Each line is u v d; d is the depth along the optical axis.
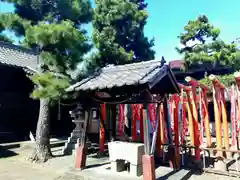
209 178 6.03
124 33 15.20
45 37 6.46
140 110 8.31
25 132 12.02
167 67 5.79
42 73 7.30
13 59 11.94
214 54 15.79
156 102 5.95
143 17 15.27
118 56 13.10
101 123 8.31
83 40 7.35
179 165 6.62
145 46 16.11
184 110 8.37
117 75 6.06
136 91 5.88
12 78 11.59
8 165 7.40
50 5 8.00
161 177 5.61
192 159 7.41
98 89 5.69
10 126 11.50
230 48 16.33
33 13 8.15
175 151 6.54
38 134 7.99
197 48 16.56
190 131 7.18
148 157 5.17
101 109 8.03
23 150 9.71
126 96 6.01
